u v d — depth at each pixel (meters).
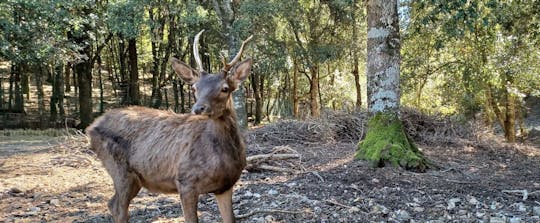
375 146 7.82
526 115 25.88
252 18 17.66
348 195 6.07
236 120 4.44
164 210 5.66
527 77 15.43
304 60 21.80
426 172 7.49
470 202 5.80
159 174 4.55
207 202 5.91
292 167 7.82
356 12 20.70
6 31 12.45
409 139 8.12
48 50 14.16
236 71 4.45
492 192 6.36
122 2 15.03
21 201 6.21
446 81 18.08
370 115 8.25
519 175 7.70
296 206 5.61
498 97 18.23
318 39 21.72
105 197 6.42
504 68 14.95
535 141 19.62
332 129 10.94
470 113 19.17
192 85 4.52
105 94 28.97
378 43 8.04
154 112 4.92
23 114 23.12
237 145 4.40
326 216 5.26
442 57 17.36
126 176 4.76
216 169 4.24
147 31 19.75
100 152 4.90
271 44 20.59
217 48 21.39
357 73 23.97
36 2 12.90
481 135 11.34
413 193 6.18
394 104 8.07
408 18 14.72
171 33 24.19
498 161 9.12
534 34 12.40
